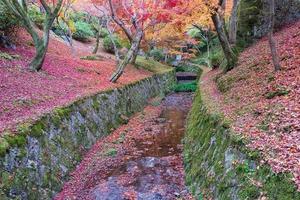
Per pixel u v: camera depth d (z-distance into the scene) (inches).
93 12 1247.5
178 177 412.5
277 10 791.7
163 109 909.2
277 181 198.8
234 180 255.6
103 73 863.1
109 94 684.1
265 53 578.6
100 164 462.0
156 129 667.4
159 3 807.7
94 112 581.3
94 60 1057.5
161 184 393.4
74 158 446.9
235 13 772.6
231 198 247.3
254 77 491.5
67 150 434.6
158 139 593.9
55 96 526.3
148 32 1220.5
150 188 383.6
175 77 1572.3
